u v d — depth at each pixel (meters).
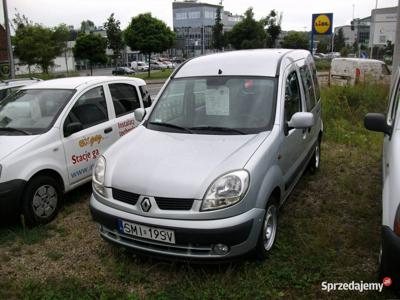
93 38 41.06
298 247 4.10
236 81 4.55
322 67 42.69
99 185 3.84
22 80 8.35
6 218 4.58
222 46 58.19
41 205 4.85
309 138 5.62
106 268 3.88
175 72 5.03
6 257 4.10
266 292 3.37
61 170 5.11
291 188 4.63
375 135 8.69
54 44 32.84
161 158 3.76
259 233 3.57
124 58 71.25
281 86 4.45
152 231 3.44
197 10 106.06
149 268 3.79
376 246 4.10
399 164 3.27
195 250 3.41
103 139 5.80
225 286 3.47
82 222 4.93
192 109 4.51
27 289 3.57
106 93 6.11
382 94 11.99
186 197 3.36
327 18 13.91
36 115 5.31
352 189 5.66
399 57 11.77
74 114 5.46
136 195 3.54
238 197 3.37
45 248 4.32
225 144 3.87
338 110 10.93
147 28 38.97
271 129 4.10
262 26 44.31
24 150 4.69
